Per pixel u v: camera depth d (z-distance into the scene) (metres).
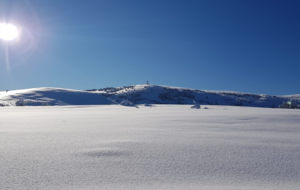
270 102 114.12
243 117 12.50
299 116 12.88
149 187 3.04
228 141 5.84
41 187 2.98
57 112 21.31
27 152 4.64
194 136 6.56
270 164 4.02
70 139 6.05
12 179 3.22
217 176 3.47
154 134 6.90
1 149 4.90
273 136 6.69
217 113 16.38
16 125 9.51
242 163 4.05
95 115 16.12
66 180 3.22
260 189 3.05
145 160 4.15
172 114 15.95
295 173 3.63
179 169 3.72
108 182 3.17
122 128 8.34
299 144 5.57
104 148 4.98
